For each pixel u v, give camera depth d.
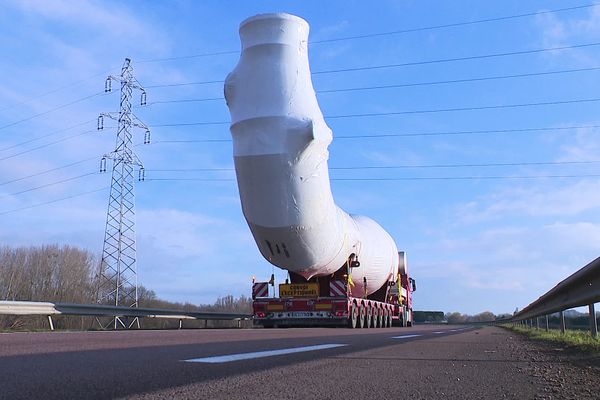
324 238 16.27
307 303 18.34
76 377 4.07
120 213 38.94
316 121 15.04
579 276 9.87
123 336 9.69
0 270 37.75
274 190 14.96
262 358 6.02
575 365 6.98
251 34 15.63
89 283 43.00
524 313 28.42
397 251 27.61
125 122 42.03
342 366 5.74
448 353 8.34
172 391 3.71
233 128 15.35
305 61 16.03
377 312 22.53
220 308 48.84
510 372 6.05
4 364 4.67
